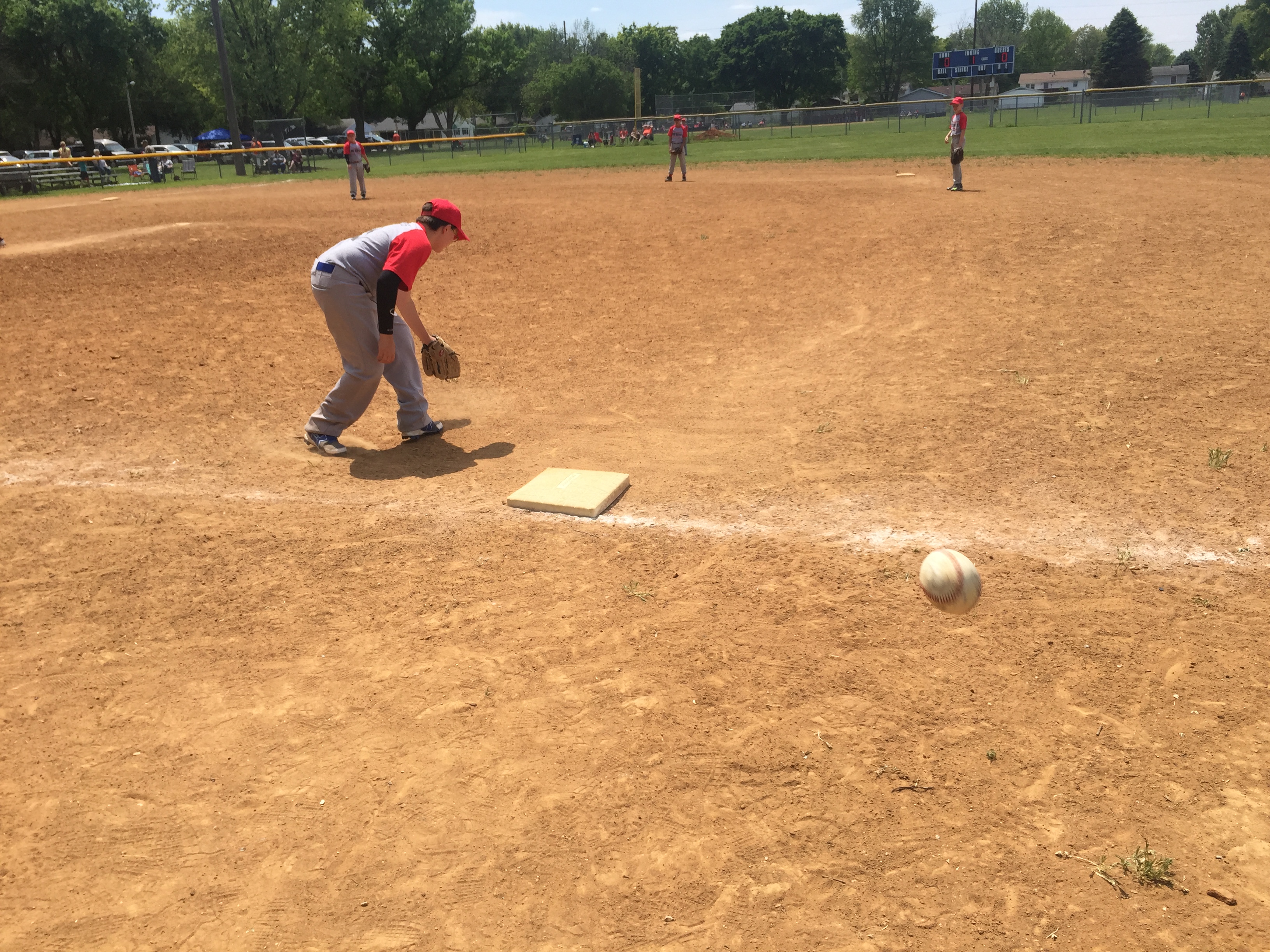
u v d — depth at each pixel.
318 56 65.81
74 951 2.81
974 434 6.81
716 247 14.59
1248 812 3.25
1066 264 12.18
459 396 8.35
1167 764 3.47
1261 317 9.38
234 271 13.72
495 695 3.97
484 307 11.49
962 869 3.05
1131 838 3.15
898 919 2.88
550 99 100.94
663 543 5.33
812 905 2.93
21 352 9.68
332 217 19.97
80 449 7.14
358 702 3.95
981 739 3.63
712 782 3.44
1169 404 7.16
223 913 2.94
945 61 70.75
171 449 7.12
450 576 5.02
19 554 5.39
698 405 7.82
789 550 5.19
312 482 6.45
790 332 9.89
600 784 3.45
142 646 4.41
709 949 2.78
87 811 3.37
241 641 4.44
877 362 8.69
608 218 18.12
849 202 18.89
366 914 2.93
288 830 3.27
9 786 3.50
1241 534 5.16
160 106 81.75
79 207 25.52
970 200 18.20
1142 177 21.11
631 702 3.90
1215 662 4.05
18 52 68.12
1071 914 2.88
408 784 3.47
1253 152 25.50
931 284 11.59
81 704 3.98
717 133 53.38
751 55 106.12
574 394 8.27
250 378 8.86
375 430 7.55
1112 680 3.96
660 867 3.08
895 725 3.72
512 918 2.90
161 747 3.70
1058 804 3.30
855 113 56.22
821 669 4.08
